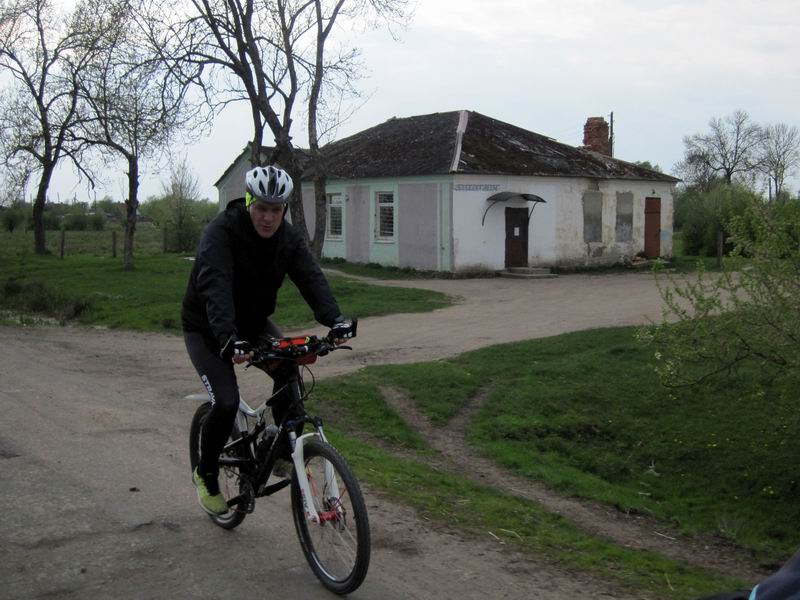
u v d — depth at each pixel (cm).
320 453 434
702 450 970
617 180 3167
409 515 575
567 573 488
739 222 874
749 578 629
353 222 3164
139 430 782
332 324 453
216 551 491
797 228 859
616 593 460
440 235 2794
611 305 1898
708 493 888
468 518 588
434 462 847
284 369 456
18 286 2342
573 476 870
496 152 2975
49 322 1841
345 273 2902
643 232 3281
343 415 958
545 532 585
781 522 820
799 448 952
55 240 5341
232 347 418
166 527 527
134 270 2936
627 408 1077
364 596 436
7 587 436
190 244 4416
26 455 682
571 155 3231
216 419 469
